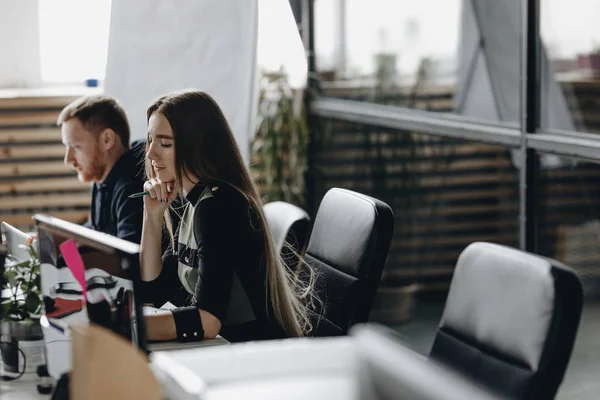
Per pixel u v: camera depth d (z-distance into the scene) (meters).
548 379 1.80
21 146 5.05
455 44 4.21
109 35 3.79
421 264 4.62
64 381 1.96
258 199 2.59
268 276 2.52
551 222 3.67
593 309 3.54
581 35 3.46
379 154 4.85
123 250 1.71
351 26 5.01
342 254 2.62
